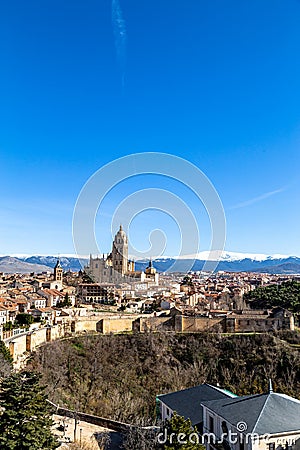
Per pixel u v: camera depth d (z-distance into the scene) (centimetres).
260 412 3291
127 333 9388
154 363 7938
